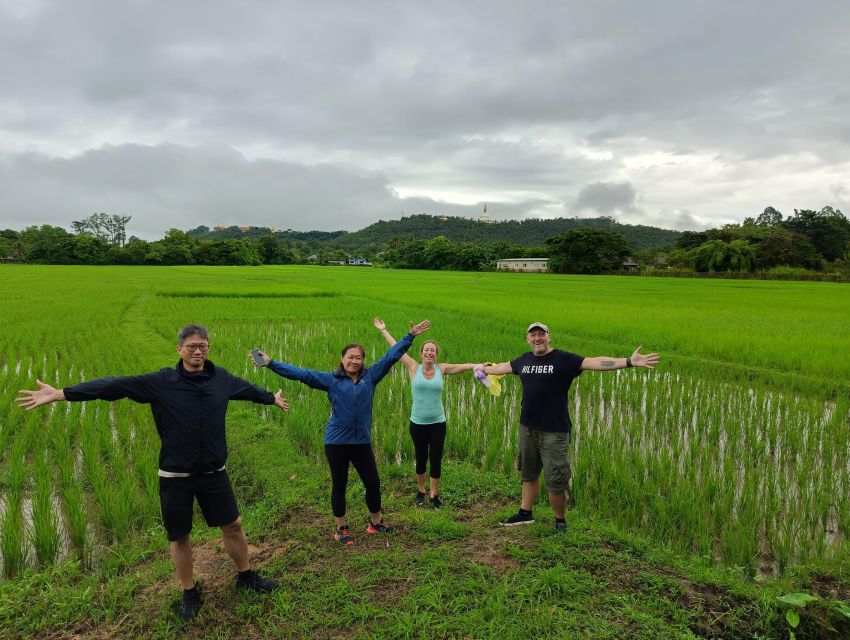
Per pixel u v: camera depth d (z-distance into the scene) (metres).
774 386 11.53
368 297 34.66
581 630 3.75
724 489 6.28
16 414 8.17
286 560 4.71
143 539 5.28
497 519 5.47
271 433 8.14
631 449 7.47
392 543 4.99
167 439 3.86
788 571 4.57
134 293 34.56
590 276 80.88
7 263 116.56
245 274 70.44
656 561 4.59
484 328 19.55
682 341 16.58
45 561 4.86
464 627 3.78
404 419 8.95
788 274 73.12
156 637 3.82
